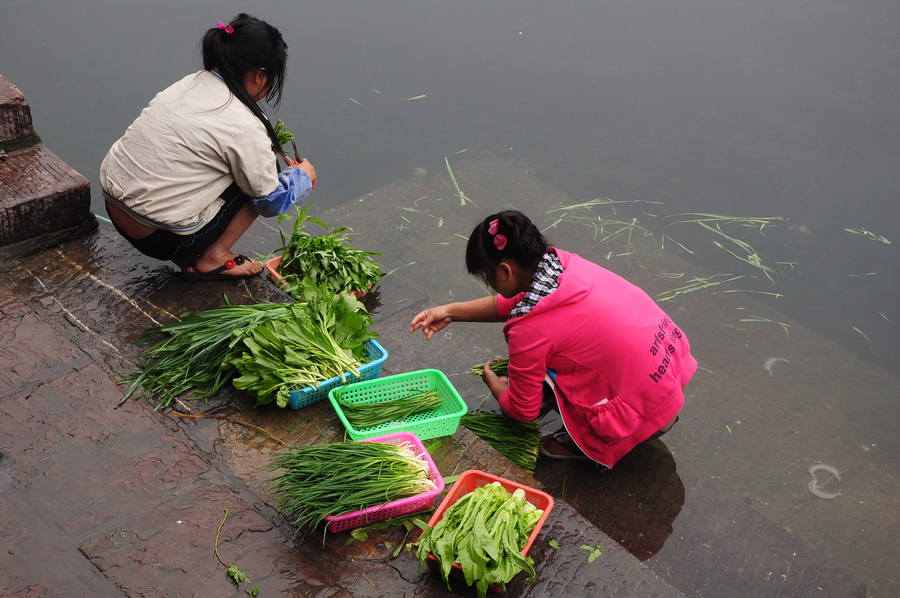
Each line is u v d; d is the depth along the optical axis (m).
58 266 3.87
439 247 5.84
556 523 2.76
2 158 4.05
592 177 6.55
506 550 2.41
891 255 5.80
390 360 4.06
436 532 2.46
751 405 4.43
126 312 3.62
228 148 3.49
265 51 3.47
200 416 3.08
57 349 3.25
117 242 4.09
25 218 3.83
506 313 3.59
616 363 3.18
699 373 4.67
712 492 3.58
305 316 3.31
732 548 3.31
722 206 6.24
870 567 3.51
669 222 6.12
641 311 3.25
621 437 3.32
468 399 3.90
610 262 5.73
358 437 2.98
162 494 2.70
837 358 4.96
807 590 3.15
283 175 3.83
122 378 3.20
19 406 2.97
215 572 2.44
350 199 6.29
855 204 6.24
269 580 2.44
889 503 3.86
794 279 5.60
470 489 2.83
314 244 4.16
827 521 3.72
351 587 2.47
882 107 7.37
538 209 6.25
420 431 3.08
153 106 3.50
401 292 4.61
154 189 3.46
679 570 3.19
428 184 6.48
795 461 4.07
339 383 3.23
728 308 5.35
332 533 2.65
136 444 2.89
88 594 2.32
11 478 2.68
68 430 2.90
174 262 3.80
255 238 4.80
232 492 2.76
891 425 4.45
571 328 3.14
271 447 2.98
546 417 3.84
